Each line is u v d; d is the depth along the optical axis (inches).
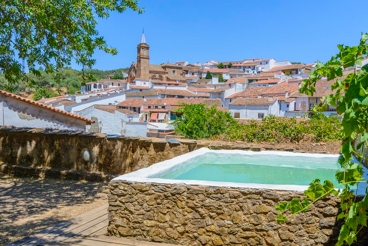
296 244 162.2
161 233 184.5
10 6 267.6
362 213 71.4
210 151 327.9
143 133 1044.5
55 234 192.7
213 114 592.7
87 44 321.4
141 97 2118.6
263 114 1406.3
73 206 262.5
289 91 1513.3
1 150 400.2
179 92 2187.5
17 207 259.0
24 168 378.0
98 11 323.6
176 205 182.5
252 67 4377.5
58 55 331.6
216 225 175.5
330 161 297.6
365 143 73.9
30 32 309.3
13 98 552.7
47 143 381.1
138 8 340.2
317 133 438.0
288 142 445.7
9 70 338.0
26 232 202.7
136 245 178.9
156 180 189.8
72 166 372.5
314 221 160.2
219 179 295.6
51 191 311.7
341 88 88.0
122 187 191.5
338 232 156.9
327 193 86.5
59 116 612.4
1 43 314.3
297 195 161.8
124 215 190.7
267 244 166.6
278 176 302.2
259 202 168.4
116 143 358.3
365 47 80.9
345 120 69.4
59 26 300.4
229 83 2480.3
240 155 322.7
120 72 4719.5
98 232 197.2
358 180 79.3
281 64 4126.5
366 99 63.4
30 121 573.0
